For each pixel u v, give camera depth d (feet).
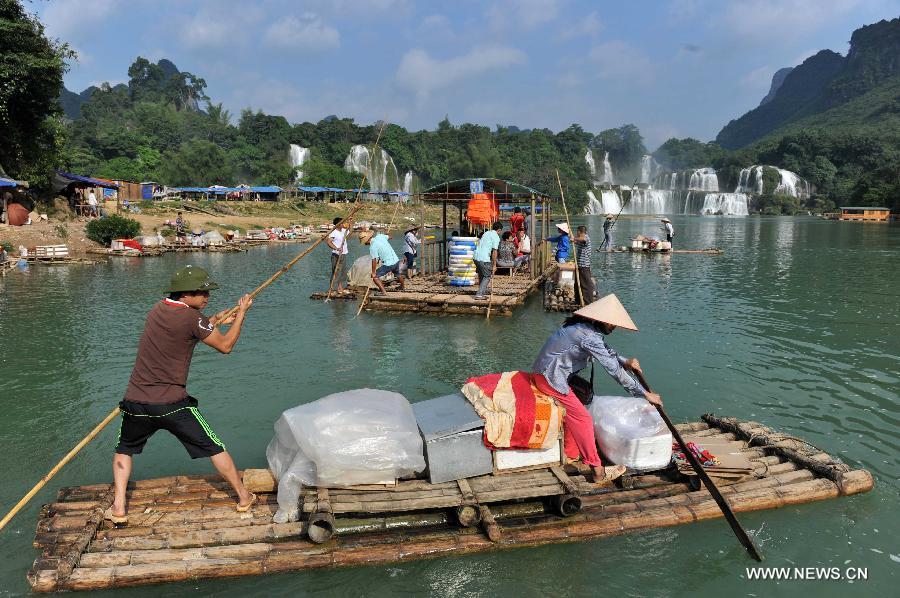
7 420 18.98
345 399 13.88
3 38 80.89
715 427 17.94
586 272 39.60
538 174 326.44
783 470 15.20
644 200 305.53
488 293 38.50
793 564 11.90
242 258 74.90
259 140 335.88
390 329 31.73
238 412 19.70
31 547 12.21
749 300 40.75
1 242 66.69
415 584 11.33
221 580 11.39
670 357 25.91
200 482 14.37
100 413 19.63
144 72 550.36
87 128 355.15
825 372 23.80
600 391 21.71
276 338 29.66
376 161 328.08
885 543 12.55
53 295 42.96
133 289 46.09
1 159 87.45
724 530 13.08
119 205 123.34
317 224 153.58
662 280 52.01
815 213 291.58
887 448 16.93
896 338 29.35
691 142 435.12
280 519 12.78
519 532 12.67
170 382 12.10
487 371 23.95
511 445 13.60
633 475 14.88
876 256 74.64
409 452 13.19
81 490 13.84
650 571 11.75
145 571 11.19
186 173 274.16
